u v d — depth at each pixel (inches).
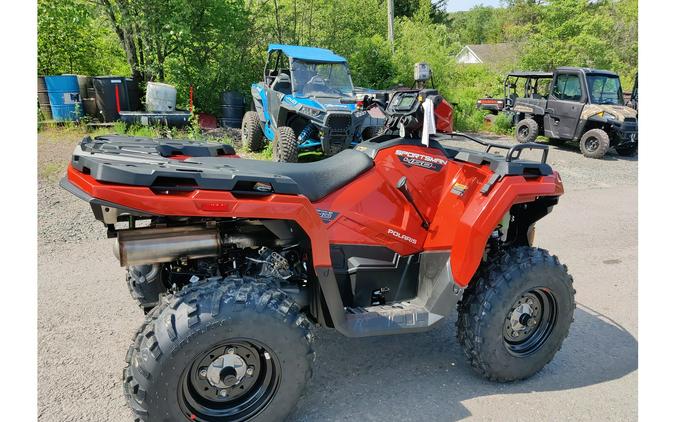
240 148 427.8
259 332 91.4
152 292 126.6
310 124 348.8
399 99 123.8
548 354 124.1
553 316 125.1
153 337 87.0
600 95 519.8
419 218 123.6
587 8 896.3
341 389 117.3
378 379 122.0
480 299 116.6
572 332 151.8
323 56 386.9
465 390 119.0
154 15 461.4
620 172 429.4
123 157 97.9
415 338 143.4
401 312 116.7
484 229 115.0
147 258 97.2
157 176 86.6
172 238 99.1
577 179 395.2
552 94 550.0
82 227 217.3
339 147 339.0
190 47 501.0
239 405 96.6
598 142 490.9
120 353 127.8
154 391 86.7
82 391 112.2
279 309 93.8
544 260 119.6
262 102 402.3
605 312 166.6
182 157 118.2
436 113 121.6
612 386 122.6
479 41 2632.9
